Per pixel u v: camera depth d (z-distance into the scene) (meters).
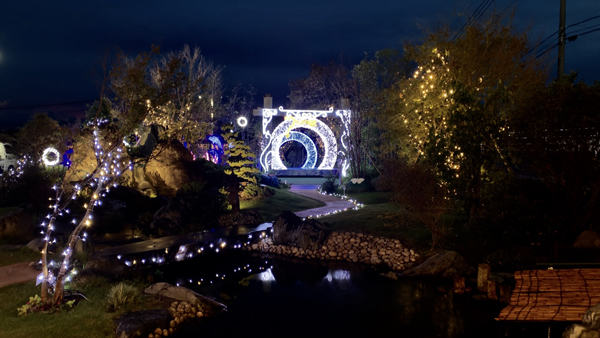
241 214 20.61
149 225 18.39
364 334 10.44
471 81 18.47
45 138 28.91
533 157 13.38
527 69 18.20
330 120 34.34
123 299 10.54
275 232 18.41
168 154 22.30
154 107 10.30
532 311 8.35
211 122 34.34
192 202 19.84
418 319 11.31
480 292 12.69
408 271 14.84
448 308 11.94
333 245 17.31
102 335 8.94
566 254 12.12
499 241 14.59
